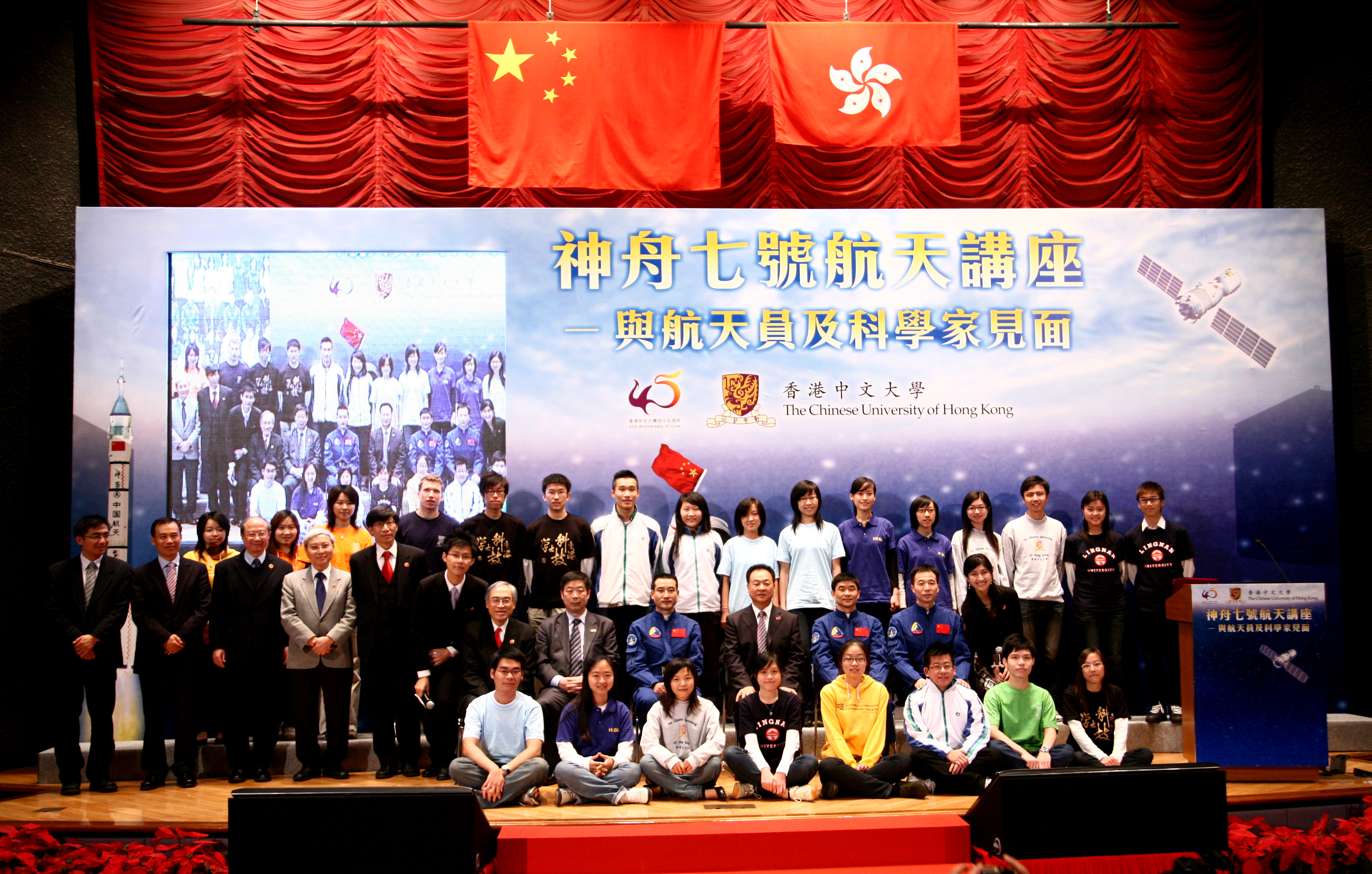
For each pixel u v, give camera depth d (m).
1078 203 7.08
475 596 5.38
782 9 7.01
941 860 4.30
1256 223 6.61
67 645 5.20
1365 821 4.20
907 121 6.59
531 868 4.24
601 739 5.04
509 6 6.89
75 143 6.82
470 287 6.33
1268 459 6.51
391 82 6.84
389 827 3.65
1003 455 6.46
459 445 6.27
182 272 6.20
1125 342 6.54
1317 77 7.13
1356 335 6.94
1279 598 5.06
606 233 6.42
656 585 5.61
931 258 6.53
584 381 6.35
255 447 6.17
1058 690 5.73
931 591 5.55
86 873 4.02
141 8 6.77
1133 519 6.45
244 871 3.63
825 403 6.44
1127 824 3.86
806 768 4.92
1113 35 7.12
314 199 6.77
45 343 6.58
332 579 5.41
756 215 6.49
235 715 5.30
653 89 6.51
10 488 6.31
